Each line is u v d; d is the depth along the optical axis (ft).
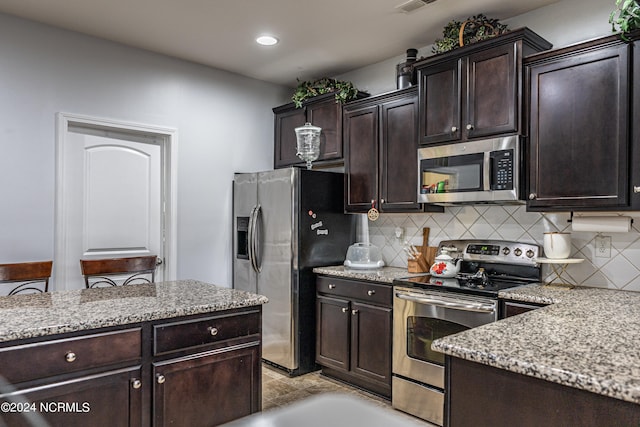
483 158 9.05
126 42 11.53
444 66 9.85
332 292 11.51
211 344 6.70
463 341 4.64
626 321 5.55
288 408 2.00
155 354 6.15
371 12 9.80
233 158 13.99
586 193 7.75
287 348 11.85
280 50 12.07
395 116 11.12
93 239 11.51
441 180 9.86
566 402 3.85
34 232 10.27
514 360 4.02
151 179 12.62
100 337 5.69
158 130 12.30
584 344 4.50
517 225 9.98
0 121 9.86
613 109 7.45
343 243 12.91
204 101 13.30
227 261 13.84
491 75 9.02
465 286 8.89
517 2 9.37
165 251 12.76
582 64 7.81
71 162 11.17
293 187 11.83
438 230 11.50
